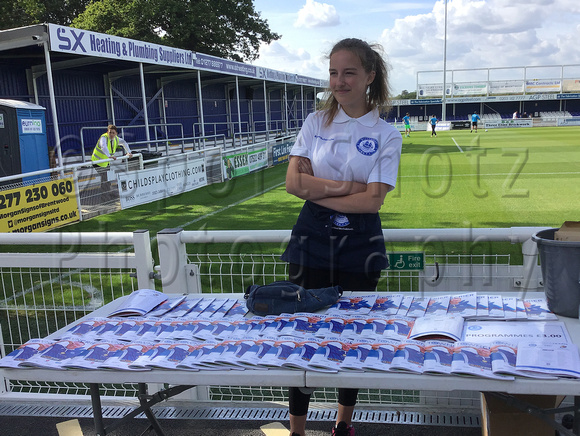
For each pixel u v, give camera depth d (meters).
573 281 1.89
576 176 14.96
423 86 55.84
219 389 3.36
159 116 22.38
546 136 33.22
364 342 1.81
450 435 2.65
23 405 3.14
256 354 1.76
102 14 30.91
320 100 2.45
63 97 16.67
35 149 11.50
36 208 8.55
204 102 26.17
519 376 1.55
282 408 2.98
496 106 57.31
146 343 1.92
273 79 27.62
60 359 1.82
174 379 1.72
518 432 2.01
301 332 1.94
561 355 1.62
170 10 31.47
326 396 3.23
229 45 36.97
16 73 15.16
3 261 3.01
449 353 1.70
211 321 2.12
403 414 2.86
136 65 17.58
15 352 1.89
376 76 2.33
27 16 29.97
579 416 1.78
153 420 2.44
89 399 3.17
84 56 14.22
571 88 53.75
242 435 2.74
